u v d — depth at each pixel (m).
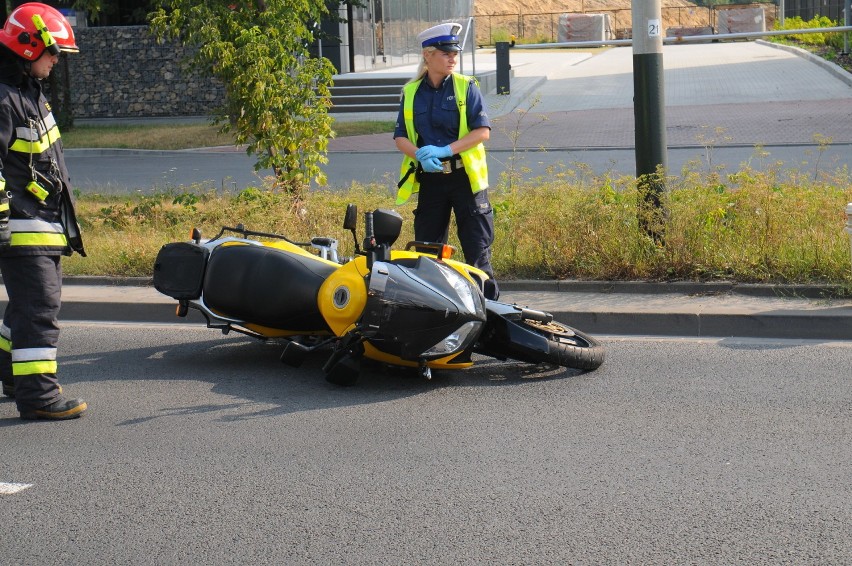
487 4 73.25
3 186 5.95
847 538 4.55
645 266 9.23
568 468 5.45
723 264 9.14
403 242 10.44
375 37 35.38
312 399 6.76
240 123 12.79
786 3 57.34
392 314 6.56
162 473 5.48
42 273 6.34
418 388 6.96
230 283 7.29
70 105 30.58
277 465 5.57
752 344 7.88
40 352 6.38
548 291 9.25
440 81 7.78
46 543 4.67
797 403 6.45
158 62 31.44
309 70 12.70
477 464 5.53
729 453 5.62
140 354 8.04
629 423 6.15
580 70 37.69
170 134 26.19
